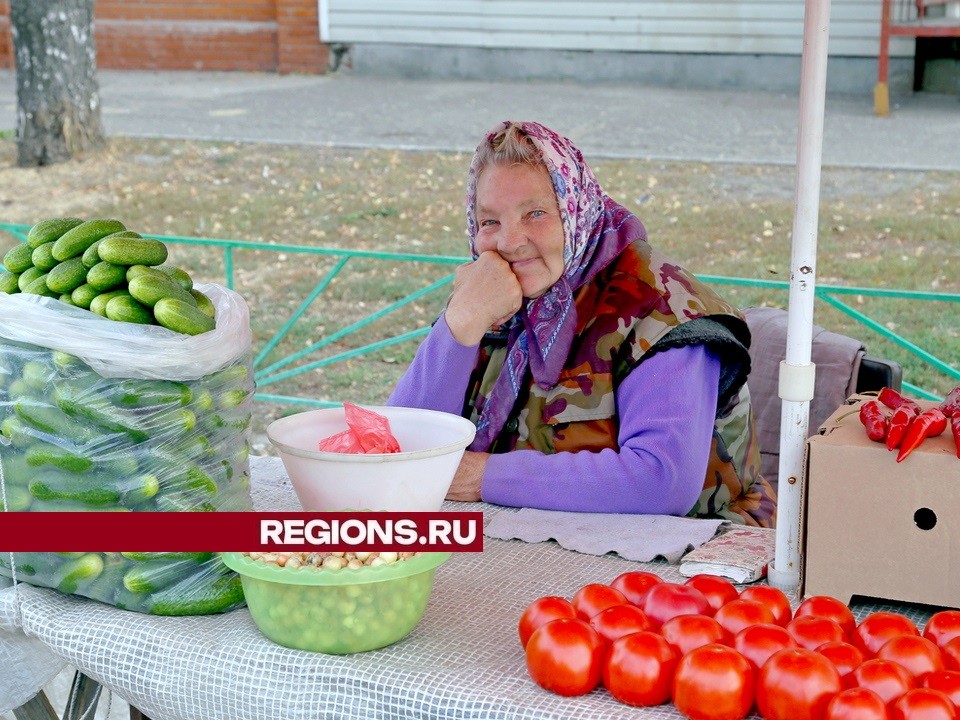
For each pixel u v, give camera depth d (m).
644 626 1.41
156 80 15.10
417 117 12.63
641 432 2.09
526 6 14.35
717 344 2.16
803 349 1.66
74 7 10.66
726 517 2.34
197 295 1.68
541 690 1.38
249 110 13.13
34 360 1.55
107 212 9.28
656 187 9.73
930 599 1.55
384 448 1.72
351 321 7.06
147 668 1.51
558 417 2.20
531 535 1.92
